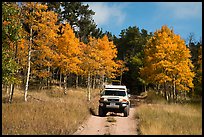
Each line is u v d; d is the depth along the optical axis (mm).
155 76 35000
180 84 35875
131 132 14312
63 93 39094
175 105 27891
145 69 38500
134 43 76000
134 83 65312
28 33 25109
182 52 34656
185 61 34625
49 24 25828
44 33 25797
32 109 17922
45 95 35469
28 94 33469
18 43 23969
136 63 62375
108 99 21234
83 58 35688
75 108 20484
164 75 34281
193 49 52375
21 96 30859
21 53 26156
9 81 12500
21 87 39844
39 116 15586
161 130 13500
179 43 35125
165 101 35375
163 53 34219
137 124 17141
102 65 39750
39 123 13930
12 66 12469
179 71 34312
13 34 12328
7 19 12094
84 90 46844
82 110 20375
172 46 34469
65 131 13195
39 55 28125
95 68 36219
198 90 38094
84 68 35688
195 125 14906
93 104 28797
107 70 41938
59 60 35125
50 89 41938
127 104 21406
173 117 18016
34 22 24922
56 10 49844
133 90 67312
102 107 21125
